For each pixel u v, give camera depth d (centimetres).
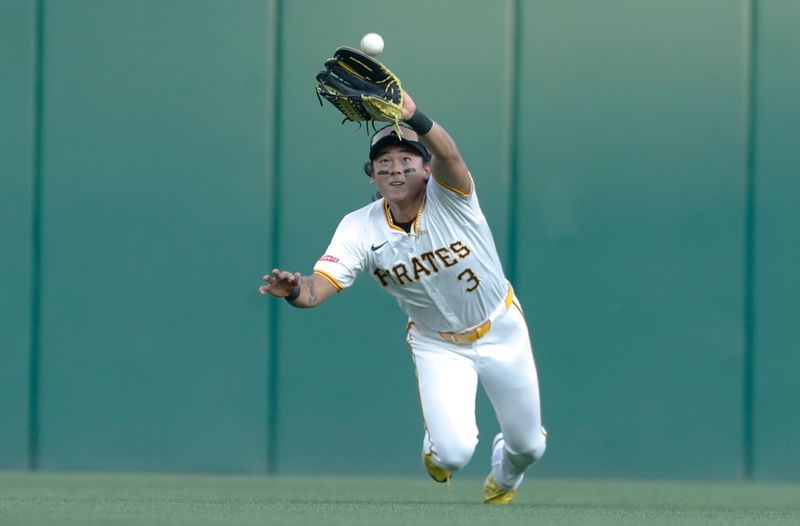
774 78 2869
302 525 1347
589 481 2838
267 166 2888
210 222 2894
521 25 2886
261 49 2900
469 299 1783
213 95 2903
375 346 2869
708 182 2867
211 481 2702
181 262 2894
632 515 1670
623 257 2862
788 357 2844
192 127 2905
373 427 2861
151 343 2889
